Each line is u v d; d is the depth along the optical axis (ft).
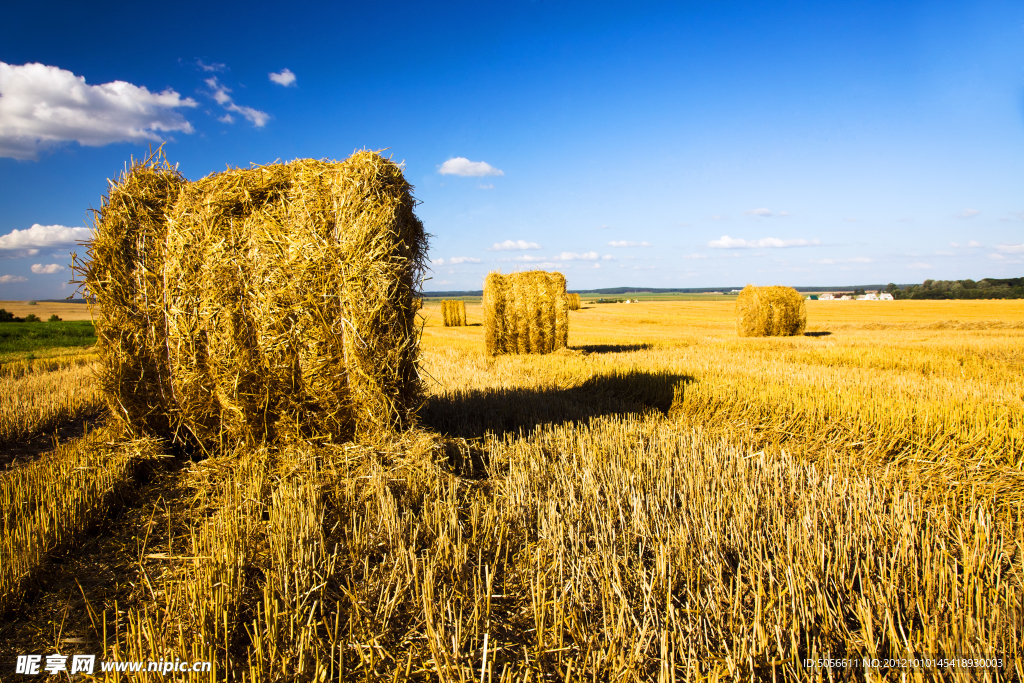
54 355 41.47
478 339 57.62
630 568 9.00
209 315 13.47
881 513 10.60
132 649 7.09
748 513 10.70
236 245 13.43
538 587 8.21
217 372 13.61
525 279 38.34
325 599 8.53
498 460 14.52
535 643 7.64
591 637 7.42
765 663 6.95
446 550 9.33
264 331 13.43
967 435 15.43
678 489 12.53
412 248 15.38
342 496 11.94
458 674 6.82
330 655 7.30
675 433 16.90
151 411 14.20
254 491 12.03
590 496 11.72
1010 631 7.22
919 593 8.21
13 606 8.41
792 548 9.33
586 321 105.81
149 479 13.79
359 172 13.30
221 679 6.85
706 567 8.84
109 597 8.87
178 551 10.22
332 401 13.75
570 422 17.69
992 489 12.62
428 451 13.60
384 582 8.77
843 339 53.21
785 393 21.44
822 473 14.02
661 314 134.41
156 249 13.78
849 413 18.12
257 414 13.89
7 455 16.60
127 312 13.70
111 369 13.79
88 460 13.29
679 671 7.02
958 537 9.82
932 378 26.05
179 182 14.34
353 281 13.20
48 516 10.50
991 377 26.68
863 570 8.89
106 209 13.51
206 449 14.65
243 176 13.62
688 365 31.22
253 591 8.67
